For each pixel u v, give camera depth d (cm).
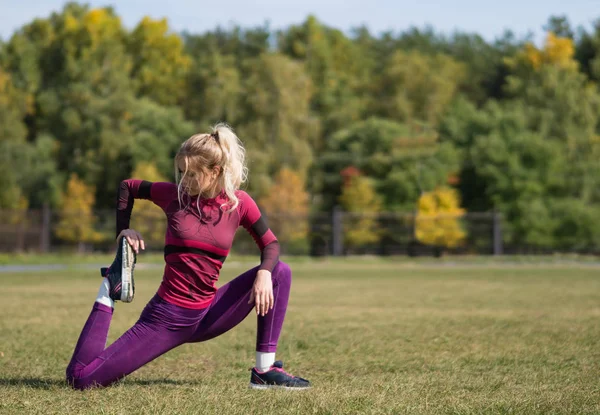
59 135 5666
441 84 6644
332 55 7594
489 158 5309
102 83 5703
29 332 781
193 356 609
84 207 5091
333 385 458
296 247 4819
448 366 557
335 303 1250
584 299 1345
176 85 6644
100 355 417
